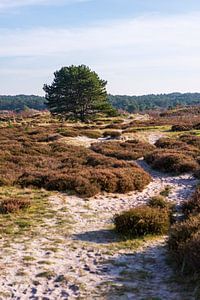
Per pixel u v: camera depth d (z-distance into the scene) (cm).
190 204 1487
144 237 1182
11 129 6056
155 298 750
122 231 1216
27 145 3850
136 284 834
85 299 757
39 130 5684
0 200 1617
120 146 4075
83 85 8031
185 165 2627
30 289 809
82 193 1812
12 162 2777
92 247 1094
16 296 776
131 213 1243
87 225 1332
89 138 5047
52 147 3894
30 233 1212
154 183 2316
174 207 1567
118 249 1081
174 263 923
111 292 789
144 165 3066
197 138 4244
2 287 816
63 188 1889
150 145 4131
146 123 6769
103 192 1906
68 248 1084
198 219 1079
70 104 8231
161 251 1061
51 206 1575
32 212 1470
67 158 2966
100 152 3678
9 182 2003
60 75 8275
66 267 938
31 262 961
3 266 930
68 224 1330
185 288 793
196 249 849
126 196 1892
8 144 3844
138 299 752
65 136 4988
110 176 2034
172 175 2588
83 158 3072
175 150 3412
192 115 9644
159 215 1255
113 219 1398
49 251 1051
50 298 766
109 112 8525
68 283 837
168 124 6488
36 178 2038
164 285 823
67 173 2134
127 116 9931
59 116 8544
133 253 1048
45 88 8444
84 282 844
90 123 7638
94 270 920
